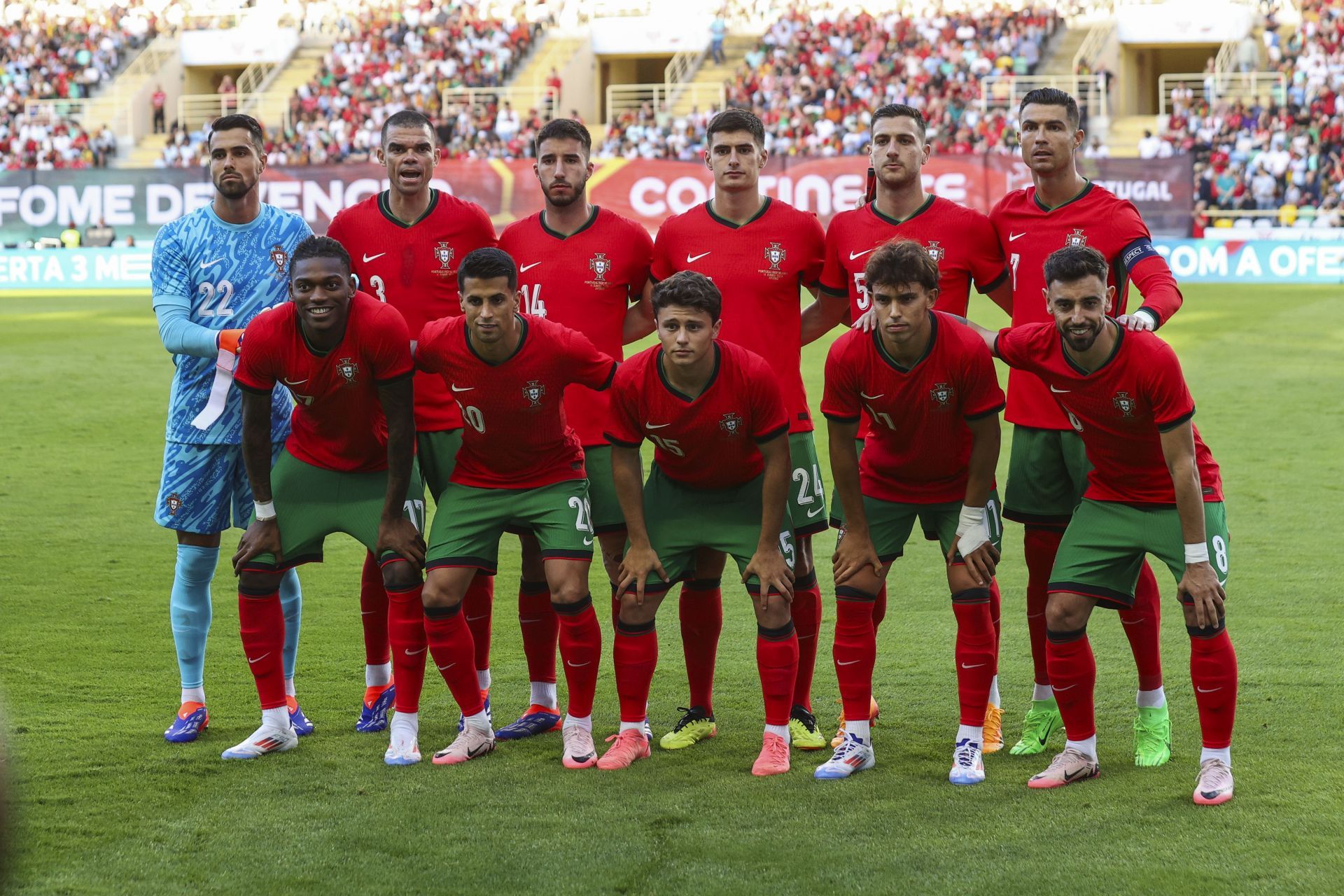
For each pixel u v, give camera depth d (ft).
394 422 15.24
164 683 17.84
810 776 14.69
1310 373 45.34
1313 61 101.91
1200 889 11.28
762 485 15.35
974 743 14.60
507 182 79.66
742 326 16.51
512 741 16.11
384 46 119.44
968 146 95.86
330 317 14.55
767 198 16.80
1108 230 16.22
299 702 17.48
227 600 22.38
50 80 118.73
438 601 15.01
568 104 119.24
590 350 15.06
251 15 129.18
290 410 16.98
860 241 16.80
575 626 15.08
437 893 11.50
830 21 117.80
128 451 35.60
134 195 83.82
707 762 15.17
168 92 122.01
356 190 81.25
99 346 55.93
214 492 16.31
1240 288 73.87
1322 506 27.99
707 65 118.11
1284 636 19.27
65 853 12.36
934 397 14.43
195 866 12.10
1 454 35.17
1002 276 17.10
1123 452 14.16
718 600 16.02
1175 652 18.89
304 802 13.75
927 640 19.80
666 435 14.85
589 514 15.57
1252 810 13.07
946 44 111.14
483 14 125.70
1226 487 29.96
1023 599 22.24
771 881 11.65
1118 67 113.29
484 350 14.70
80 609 21.49
